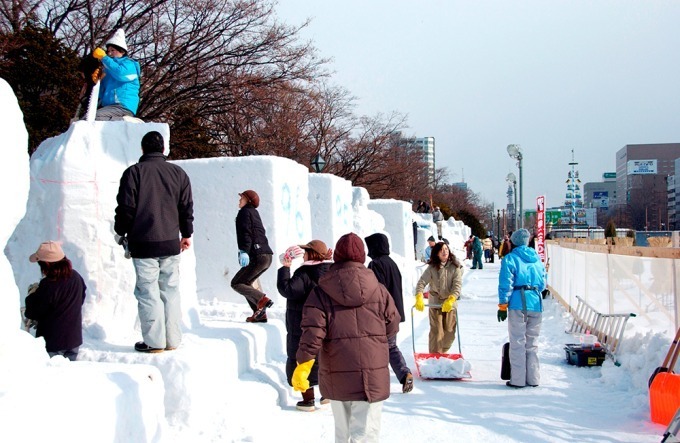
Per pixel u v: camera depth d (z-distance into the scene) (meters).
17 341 3.74
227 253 9.29
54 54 13.20
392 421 6.08
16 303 3.78
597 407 6.56
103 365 4.41
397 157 36.38
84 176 6.29
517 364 7.41
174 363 5.32
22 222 6.29
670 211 109.00
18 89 13.00
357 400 4.30
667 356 6.07
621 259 8.98
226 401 5.73
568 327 12.12
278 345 7.51
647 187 98.69
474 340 11.02
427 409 6.50
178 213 5.64
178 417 5.24
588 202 161.12
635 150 158.50
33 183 6.35
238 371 6.33
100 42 15.73
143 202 5.38
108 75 7.33
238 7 17.88
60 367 4.16
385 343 4.44
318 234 12.38
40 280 5.74
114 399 3.92
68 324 5.30
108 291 6.29
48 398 3.50
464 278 26.41
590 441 5.49
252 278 7.62
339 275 4.42
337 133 31.27
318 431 5.68
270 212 9.21
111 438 3.84
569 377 7.95
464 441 5.52
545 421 6.07
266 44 18.23
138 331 6.40
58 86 13.16
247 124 22.39
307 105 27.67
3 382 3.46
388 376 4.43
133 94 7.43
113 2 16.44
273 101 18.94
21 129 3.87
